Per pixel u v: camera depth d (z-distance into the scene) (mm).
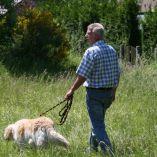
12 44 25562
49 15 25797
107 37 30234
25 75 20484
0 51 25484
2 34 25562
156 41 27875
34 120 9539
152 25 28016
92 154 9180
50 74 22375
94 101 9195
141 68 19688
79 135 10625
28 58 24672
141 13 30203
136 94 16047
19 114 13289
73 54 29359
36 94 16359
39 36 24953
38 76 20484
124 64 23109
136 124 11875
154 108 13727
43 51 24984
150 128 11219
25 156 9281
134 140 10148
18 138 9664
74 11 31859
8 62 23875
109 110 13578
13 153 9570
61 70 24000
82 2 33125
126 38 29375
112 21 29953
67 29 32094
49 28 25266
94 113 9219
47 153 9203
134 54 27344
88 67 9008
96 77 9109
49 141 9250
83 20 31016
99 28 9180
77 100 15367
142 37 28453
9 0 25250
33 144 9422
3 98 15922
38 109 14062
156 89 16531
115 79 9289
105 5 30969
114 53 9289
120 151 9484
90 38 9242
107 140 9195
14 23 25406
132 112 13203
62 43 25531
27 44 24875
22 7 26938
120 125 11758
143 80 17703
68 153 9273
